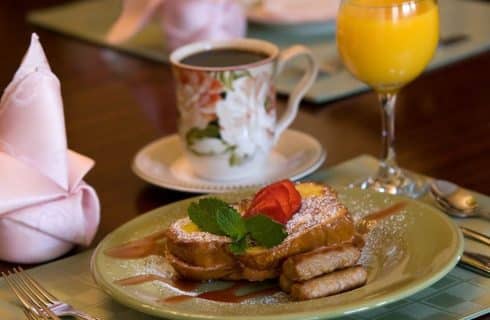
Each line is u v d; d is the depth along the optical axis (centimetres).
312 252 86
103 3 178
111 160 117
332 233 89
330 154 114
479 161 109
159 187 109
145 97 135
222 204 91
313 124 122
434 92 128
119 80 142
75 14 173
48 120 97
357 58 105
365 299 81
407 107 124
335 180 106
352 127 120
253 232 88
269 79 109
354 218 95
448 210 98
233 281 89
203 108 107
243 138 108
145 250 92
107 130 126
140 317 87
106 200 108
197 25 145
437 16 105
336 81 133
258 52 114
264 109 109
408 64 104
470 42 142
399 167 108
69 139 124
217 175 109
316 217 89
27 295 89
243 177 110
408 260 87
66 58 153
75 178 98
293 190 91
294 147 114
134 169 110
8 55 157
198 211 90
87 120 129
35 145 97
